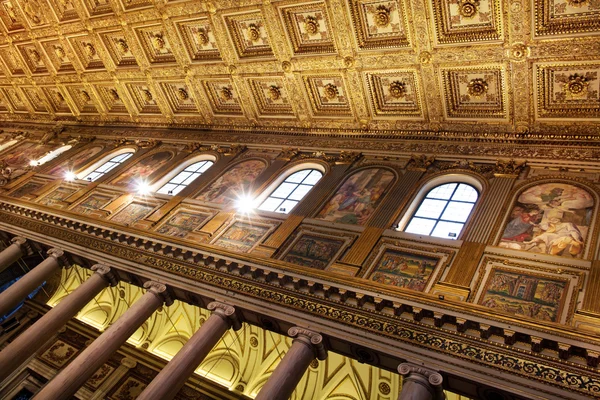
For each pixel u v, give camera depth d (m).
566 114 14.61
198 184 19.38
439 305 11.06
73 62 25.11
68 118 28.09
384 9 16.05
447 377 10.28
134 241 16.81
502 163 14.73
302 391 16.36
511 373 9.70
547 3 13.53
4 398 17.72
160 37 21.59
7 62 27.84
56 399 12.56
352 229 14.41
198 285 14.55
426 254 12.72
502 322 10.26
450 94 16.33
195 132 23.00
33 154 26.39
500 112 15.69
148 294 14.88
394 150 17.11
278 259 14.26
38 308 21.73
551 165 14.12
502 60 14.87
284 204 17.00
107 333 13.97
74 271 22.44
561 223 12.25
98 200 20.36
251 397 16.70
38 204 20.56
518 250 11.91
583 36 13.44
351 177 16.77
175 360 12.41
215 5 18.97
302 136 19.80
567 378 9.27
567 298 10.49
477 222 13.12
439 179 15.34
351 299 12.19
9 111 30.61
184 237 16.45
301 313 12.52
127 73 23.62
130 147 24.06
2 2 24.81
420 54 16.03
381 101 17.84
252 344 17.56
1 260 18.27
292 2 17.30
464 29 15.10
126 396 17.22
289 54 18.58
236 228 16.30
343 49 17.34
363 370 15.70
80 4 22.48
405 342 10.96
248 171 19.23
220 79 21.06
